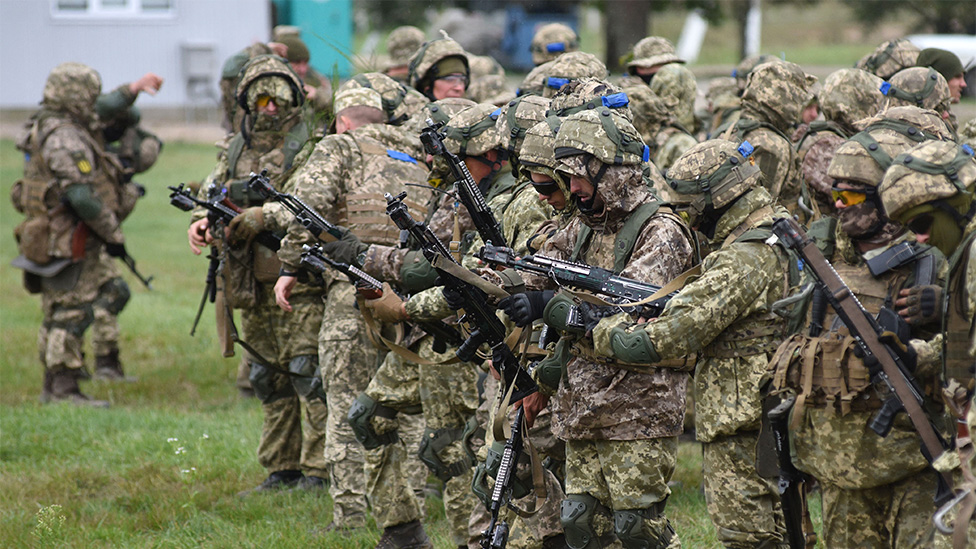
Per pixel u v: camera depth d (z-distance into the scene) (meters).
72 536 13.53
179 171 51.56
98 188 20.78
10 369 23.48
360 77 14.38
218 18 61.91
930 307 7.84
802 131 14.81
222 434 18.19
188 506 14.73
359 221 12.98
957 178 7.64
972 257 7.36
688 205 9.55
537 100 11.09
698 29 102.44
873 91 12.91
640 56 19.42
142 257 35.91
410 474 14.14
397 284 11.73
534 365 10.42
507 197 11.27
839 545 8.77
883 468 8.20
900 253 8.12
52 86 20.45
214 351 25.08
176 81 62.47
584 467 9.74
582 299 9.30
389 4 95.62
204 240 15.89
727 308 8.97
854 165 8.29
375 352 13.50
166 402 21.08
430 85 17.28
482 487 10.86
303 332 15.07
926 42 62.28
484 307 10.07
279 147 15.45
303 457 15.73
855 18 98.12
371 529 13.57
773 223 8.31
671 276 9.29
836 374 8.24
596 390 9.41
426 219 12.34
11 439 18.06
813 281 8.51
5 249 37.66
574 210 10.02
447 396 11.95
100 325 22.41
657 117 16.98
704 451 10.39
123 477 16.23
